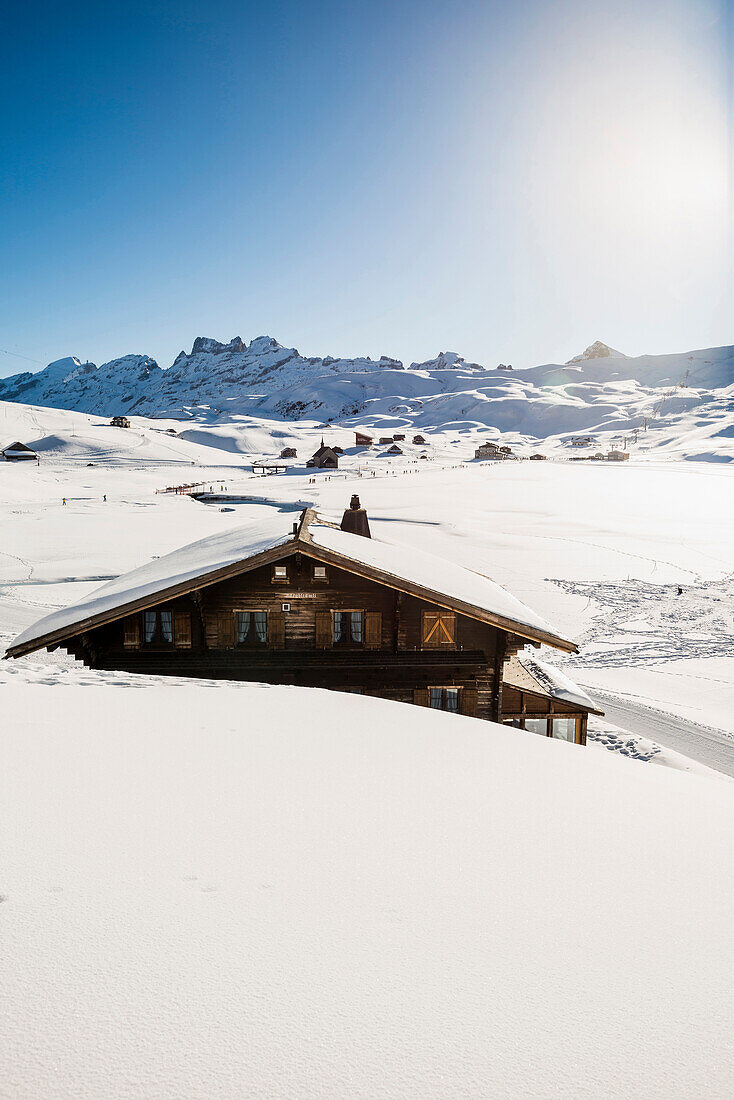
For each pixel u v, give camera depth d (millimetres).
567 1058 2092
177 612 14664
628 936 2920
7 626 28109
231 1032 2111
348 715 6961
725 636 32281
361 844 3740
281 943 2670
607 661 29031
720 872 3699
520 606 15578
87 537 53312
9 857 3256
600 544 53719
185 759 5059
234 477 129000
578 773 5590
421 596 13695
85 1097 1792
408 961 2607
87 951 2508
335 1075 1950
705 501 79125
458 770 5340
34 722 5785
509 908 3121
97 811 3922
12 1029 2057
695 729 21750
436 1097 1881
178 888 3068
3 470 113062
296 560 14750
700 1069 2064
